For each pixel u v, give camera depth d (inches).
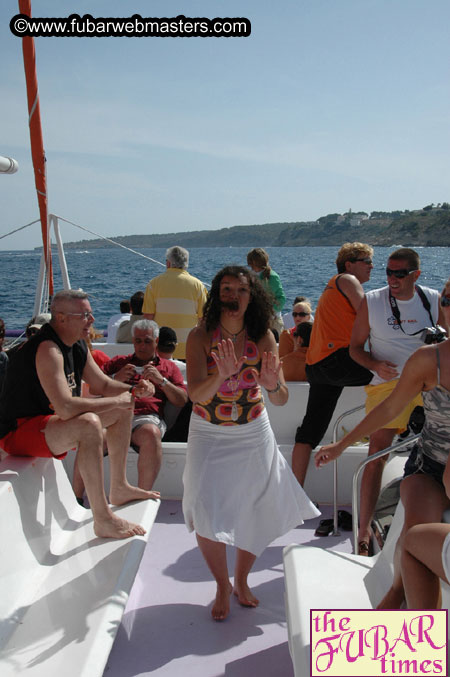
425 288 152.8
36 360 119.7
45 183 259.3
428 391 94.2
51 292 274.5
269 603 128.9
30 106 246.8
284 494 121.0
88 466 119.6
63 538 126.7
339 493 181.3
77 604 101.8
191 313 249.6
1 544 103.0
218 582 121.6
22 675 85.7
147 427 169.6
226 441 116.9
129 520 129.2
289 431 219.9
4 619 97.5
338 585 98.5
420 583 80.7
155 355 188.2
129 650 112.3
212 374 115.1
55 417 121.8
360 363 155.6
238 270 113.7
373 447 147.7
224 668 107.0
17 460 121.4
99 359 196.2
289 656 110.3
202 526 113.0
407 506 92.1
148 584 136.9
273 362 114.1
